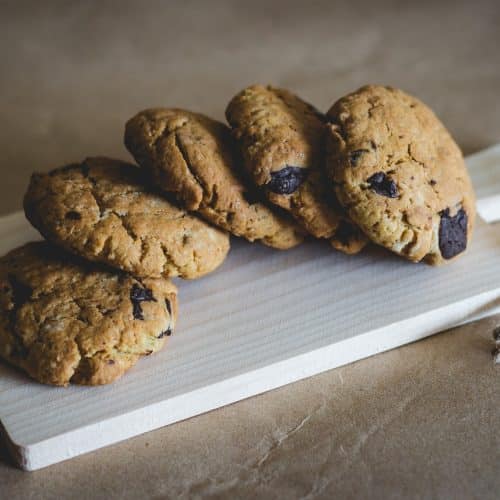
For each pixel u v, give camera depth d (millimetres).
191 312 551
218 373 528
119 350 520
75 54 758
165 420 525
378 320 549
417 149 553
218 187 540
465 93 722
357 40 771
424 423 527
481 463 515
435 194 551
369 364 548
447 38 768
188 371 529
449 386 540
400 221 544
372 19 790
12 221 595
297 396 537
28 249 553
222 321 548
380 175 542
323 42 771
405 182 544
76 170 557
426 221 546
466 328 562
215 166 542
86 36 775
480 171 628
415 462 516
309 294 559
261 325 547
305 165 548
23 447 506
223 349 538
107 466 515
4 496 507
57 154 678
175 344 539
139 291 531
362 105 559
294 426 527
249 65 752
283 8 803
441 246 556
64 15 794
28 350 520
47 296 529
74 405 517
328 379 543
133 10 801
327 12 798
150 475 512
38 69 745
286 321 548
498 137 688
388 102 563
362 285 562
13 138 689
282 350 537
